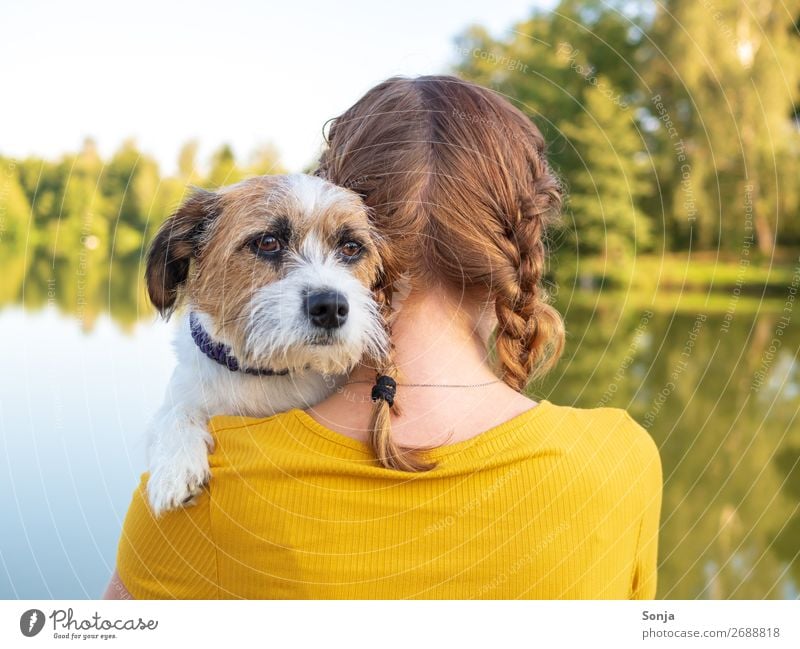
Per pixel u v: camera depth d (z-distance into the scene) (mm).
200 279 2863
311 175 2898
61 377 5840
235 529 1719
